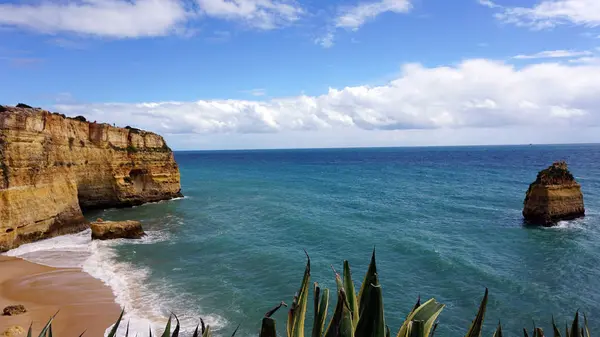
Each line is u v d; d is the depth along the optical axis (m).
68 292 18.33
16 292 18.25
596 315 16.94
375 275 2.33
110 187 43.53
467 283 20.45
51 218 29.59
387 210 43.44
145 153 48.34
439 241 29.42
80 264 22.92
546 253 26.31
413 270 22.69
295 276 21.31
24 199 26.92
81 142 39.75
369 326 2.05
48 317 15.54
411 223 36.28
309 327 14.63
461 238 30.50
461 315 16.80
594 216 36.81
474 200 50.31
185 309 16.67
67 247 26.75
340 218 38.59
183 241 29.17
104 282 19.88
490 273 21.77
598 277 21.59
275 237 30.62
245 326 15.30
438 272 22.22
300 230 33.03
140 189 48.09
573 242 28.84
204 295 18.28
